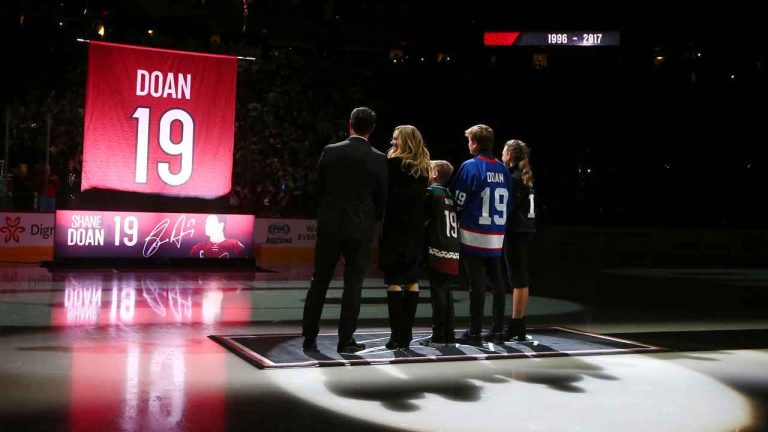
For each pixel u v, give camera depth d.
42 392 4.80
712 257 23.28
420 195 6.21
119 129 13.31
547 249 23.64
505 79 27.75
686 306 10.71
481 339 6.81
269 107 23.47
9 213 15.13
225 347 6.46
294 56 26.34
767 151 26.95
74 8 23.86
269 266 15.55
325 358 5.96
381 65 27.89
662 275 16.14
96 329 7.23
